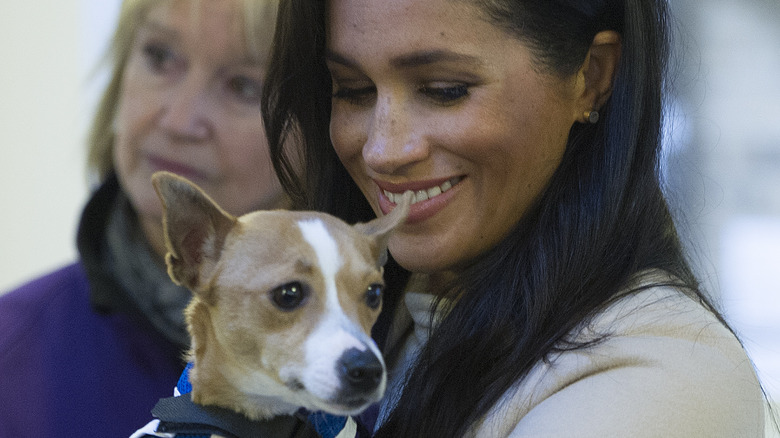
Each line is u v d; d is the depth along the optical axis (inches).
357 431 72.8
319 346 64.1
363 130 70.4
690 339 56.9
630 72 66.5
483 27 62.5
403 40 62.8
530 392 58.9
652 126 66.9
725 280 195.5
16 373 95.7
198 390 66.4
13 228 192.7
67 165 194.2
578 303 63.1
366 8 64.1
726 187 196.2
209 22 100.0
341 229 70.3
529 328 63.5
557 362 59.2
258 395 65.9
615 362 56.2
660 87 67.5
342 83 70.6
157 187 67.1
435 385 65.4
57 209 195.0
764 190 195.5
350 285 67.7
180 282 68.8
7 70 190.5
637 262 64.6
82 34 193.6
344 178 82.2
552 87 65.4
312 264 66.7
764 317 193.5
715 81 197.2
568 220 66.4
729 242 196.5
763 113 195.3
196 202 68.0
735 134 196.1
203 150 103.7
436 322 71.6
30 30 190.5
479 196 67.4
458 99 64.4
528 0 62.7
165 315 98.1
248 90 104.1
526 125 64.8
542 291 64.5
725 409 52.4
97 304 96.5
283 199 109.2
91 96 115.6
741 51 196.9
